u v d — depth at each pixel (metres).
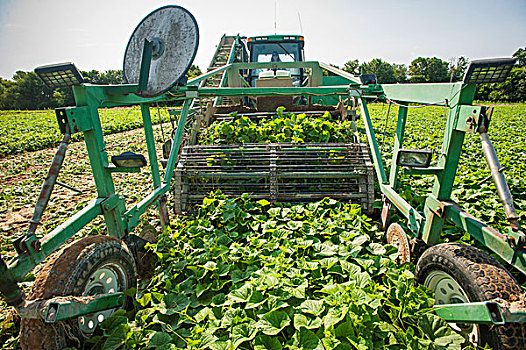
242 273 3.09
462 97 2.45
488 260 2.22
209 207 4.37
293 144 4.89
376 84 4.11
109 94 2.89
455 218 2.54
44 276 2.21
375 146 4.38
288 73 6.68
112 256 2.60
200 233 3.84
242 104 6.55
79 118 2.51
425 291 2.55
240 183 4.75
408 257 3.22
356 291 2.56
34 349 2.11
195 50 2.93
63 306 2.03
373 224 4.27
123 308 2.80
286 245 3.41
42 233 4.95
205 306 2.84
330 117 5.71
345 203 4.47
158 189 3.98
